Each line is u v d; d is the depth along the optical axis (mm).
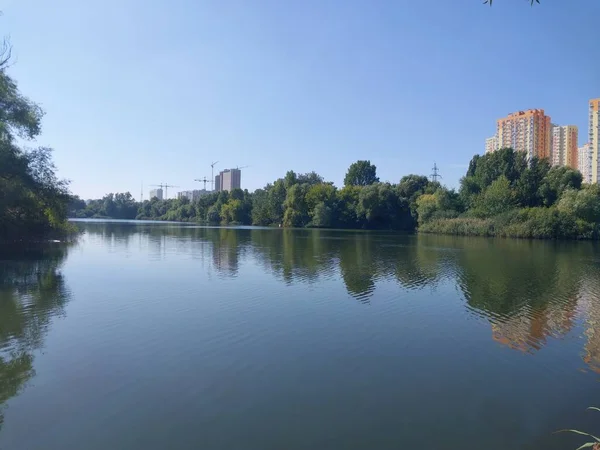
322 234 78250
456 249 47031
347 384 11055
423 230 88000
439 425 9133
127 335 14680
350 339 14508
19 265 31359
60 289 22281
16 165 40031
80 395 10328
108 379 11219
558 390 10828
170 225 118312
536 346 14078
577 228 65312
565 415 9578
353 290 22484
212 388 10742
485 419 9391
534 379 11477
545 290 22938
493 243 57344
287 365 12211
